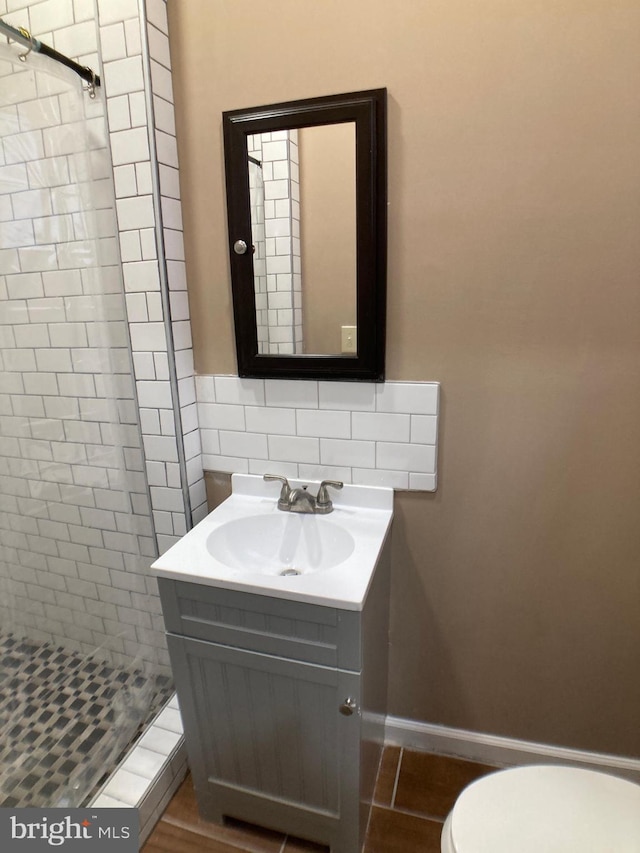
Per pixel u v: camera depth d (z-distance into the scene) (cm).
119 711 153
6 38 117
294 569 134
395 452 132
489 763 149
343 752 112
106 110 122
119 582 163
